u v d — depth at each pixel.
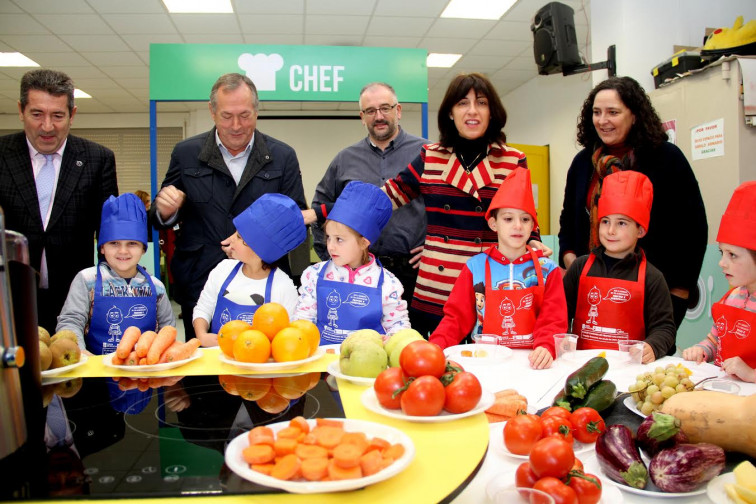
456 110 2.00
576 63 3.40
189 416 0.88
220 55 3.24
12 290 0.79
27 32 5.79
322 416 0.89
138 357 1.21
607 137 2.17
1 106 8.89
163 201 2.14
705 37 3.37
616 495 0.83
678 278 2.11
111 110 9.33
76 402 0.96
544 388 1.29
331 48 3.31
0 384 0.73
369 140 2.84
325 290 1.75
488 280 1.75
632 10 3.41
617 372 1.44
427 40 6.20
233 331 1.27
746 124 2.77
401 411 0.95
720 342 1.58
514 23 5.67
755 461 0.97
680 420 0.97
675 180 2.10
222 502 0.62
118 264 1.95
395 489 0.67
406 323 1.83
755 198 1.52
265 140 2.37
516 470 0.85
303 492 0.63
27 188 2.21
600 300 1.77
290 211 1.87
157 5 5.17
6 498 0.62
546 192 7.46
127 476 0.67
